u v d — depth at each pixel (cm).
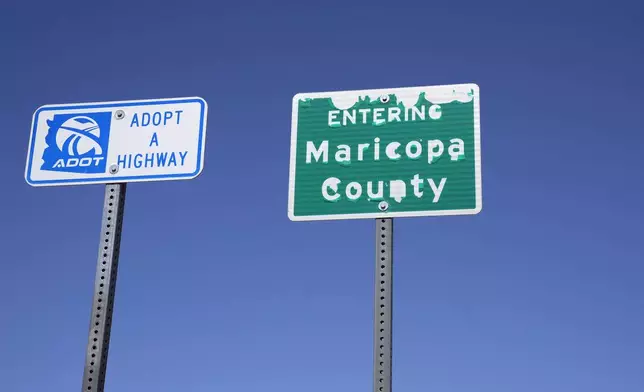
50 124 756
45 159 745
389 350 642
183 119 746
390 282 664
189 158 733
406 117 717
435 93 722
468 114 711
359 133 718
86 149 744
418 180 695
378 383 634
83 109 758
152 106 752
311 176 711
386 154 708
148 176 730
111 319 692
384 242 679
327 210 698
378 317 653
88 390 660
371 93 731
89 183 732
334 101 733
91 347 673
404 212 686
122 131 747
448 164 697
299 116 732
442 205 685
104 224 717
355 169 707
